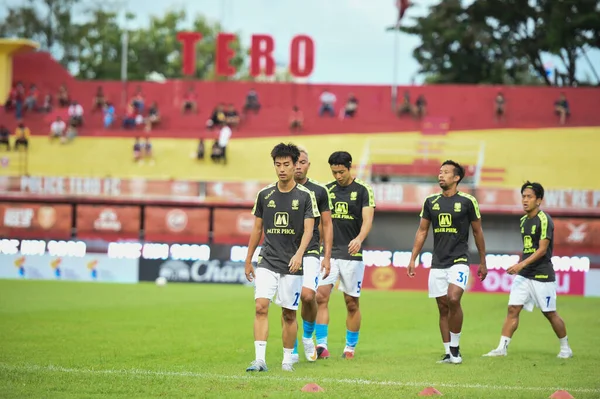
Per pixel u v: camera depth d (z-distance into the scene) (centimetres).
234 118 13888
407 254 9094
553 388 2778
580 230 10812
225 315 5450
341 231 3634
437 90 14438
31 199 11625
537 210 3822
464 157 13125
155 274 9044
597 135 13662
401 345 4100
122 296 6938
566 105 13912
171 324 4838
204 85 14725
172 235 11419
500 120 14000
